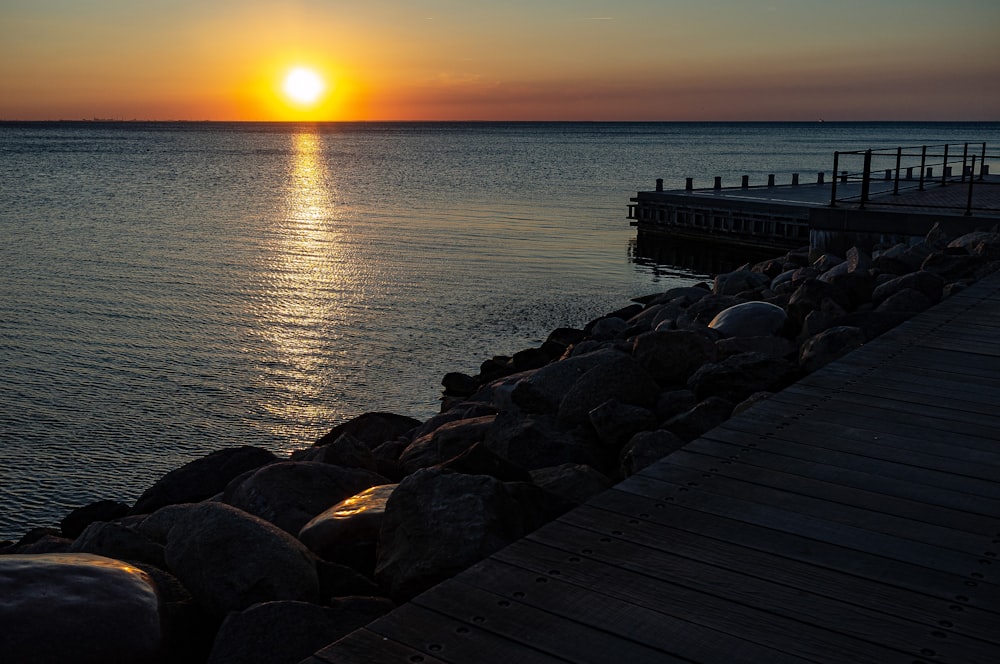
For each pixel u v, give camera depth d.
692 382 7.41
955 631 2.72
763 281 14.84
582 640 2.62
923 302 9.20
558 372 7.66
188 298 24.48
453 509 4.12
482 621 2.72
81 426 14.62
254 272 28.59
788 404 5.30
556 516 4.70
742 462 4.27
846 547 3.31
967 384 5.73
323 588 4.18
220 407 15.46
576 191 60.47
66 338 20.19
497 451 6.41
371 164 102.25
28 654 3.04
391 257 31.41
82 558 3.62
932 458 4.33
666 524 3.52
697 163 100.12
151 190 63.91
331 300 23.91
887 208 17.78
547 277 27.42
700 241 33.09
